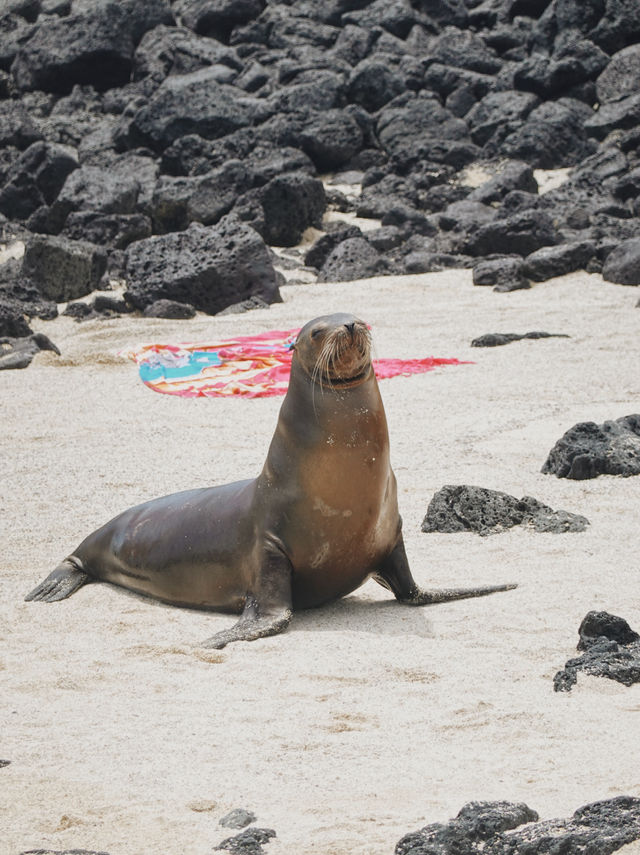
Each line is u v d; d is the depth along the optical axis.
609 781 16.20
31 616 25.80
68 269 80.31
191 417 47.47
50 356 62.81
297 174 93.38
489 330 63.59
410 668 21.28
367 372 23.88
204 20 131.00
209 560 25.75
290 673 21.28
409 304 72.06
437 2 125.31
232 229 76.62
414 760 17.28
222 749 18.02
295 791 16.34
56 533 32.38
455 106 112.06
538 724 18.50
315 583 25.03
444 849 13.98
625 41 112.88
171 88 112.12
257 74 118.38
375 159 107.88
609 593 25.36
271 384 52.81
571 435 36.81
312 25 126.69
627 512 31.75
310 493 24.12
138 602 26.88
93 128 119.12
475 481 35.84
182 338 66.75
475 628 23.58
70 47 126.88
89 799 16.38
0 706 20.28
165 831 15.27
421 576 27.47
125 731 18.89
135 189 95.88
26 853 14.60
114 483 37.53
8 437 45.44
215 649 22.88
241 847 14.53
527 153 103.25
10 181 101.94
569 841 13.86
